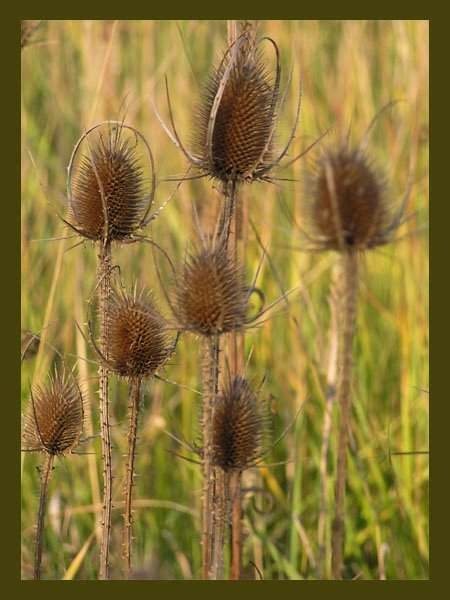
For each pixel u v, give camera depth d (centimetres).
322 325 874
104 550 577
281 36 977
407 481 796
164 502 782
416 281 848
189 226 868
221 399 556
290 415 852
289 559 784
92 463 764
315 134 898
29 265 915
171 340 593
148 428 862
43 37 1025
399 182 899
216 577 533
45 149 970
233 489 587
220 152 555
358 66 955
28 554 782
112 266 571
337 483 467
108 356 570
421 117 898
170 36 1059
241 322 527
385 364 904
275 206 895
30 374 812
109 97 938
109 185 561
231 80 563
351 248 474
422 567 743
